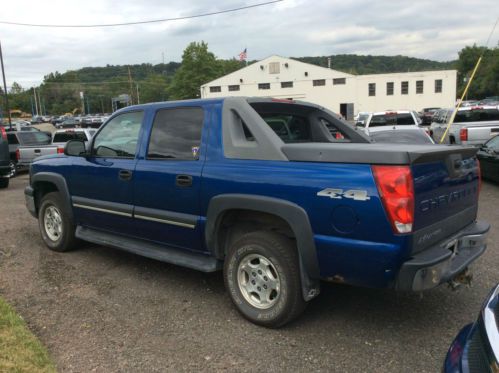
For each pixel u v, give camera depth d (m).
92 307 4.26
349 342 3.60
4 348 3.35
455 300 4.34
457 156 3.73
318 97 67.00
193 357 3.40
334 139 5.15
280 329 3.82
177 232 4.36
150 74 138.12
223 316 4.07
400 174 3.06
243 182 3.75
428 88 65.81
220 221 4.02
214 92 69.56
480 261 5.39
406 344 3.55
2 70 27.14
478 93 91.50
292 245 3.71
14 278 5.03
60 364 3.30
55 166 5.75
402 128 10.94
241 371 3.22
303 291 3.60
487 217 7.77
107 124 5.16
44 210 6.11
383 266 3.15
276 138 3.77
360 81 66.25
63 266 5.43
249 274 3.92
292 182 3.49
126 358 3.38
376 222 3.12
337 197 3.26
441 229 3.53
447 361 2.31
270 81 67.69
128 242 5.02
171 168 4.31
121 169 4.79
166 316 4.07
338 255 3.32
